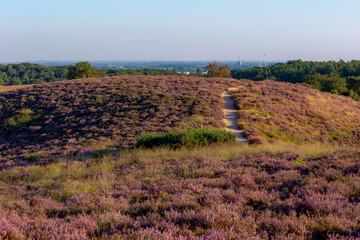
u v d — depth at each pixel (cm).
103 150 1856
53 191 885
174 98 3541
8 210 673
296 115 3189
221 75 7850
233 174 923
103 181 943
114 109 3278
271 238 441
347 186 686
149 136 1914
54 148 2133
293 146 1780
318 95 4275
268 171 969
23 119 3297
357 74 16950
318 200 580
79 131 2695
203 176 933
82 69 8300
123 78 5206
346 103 4322
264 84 4662
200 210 568
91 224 525
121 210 639
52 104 3672
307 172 896
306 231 454
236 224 491
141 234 449
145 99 3562
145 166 1173
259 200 654
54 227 513
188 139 1736
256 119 2825
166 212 568
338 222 476
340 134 2834
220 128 2564
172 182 862
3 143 2695
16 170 1421
